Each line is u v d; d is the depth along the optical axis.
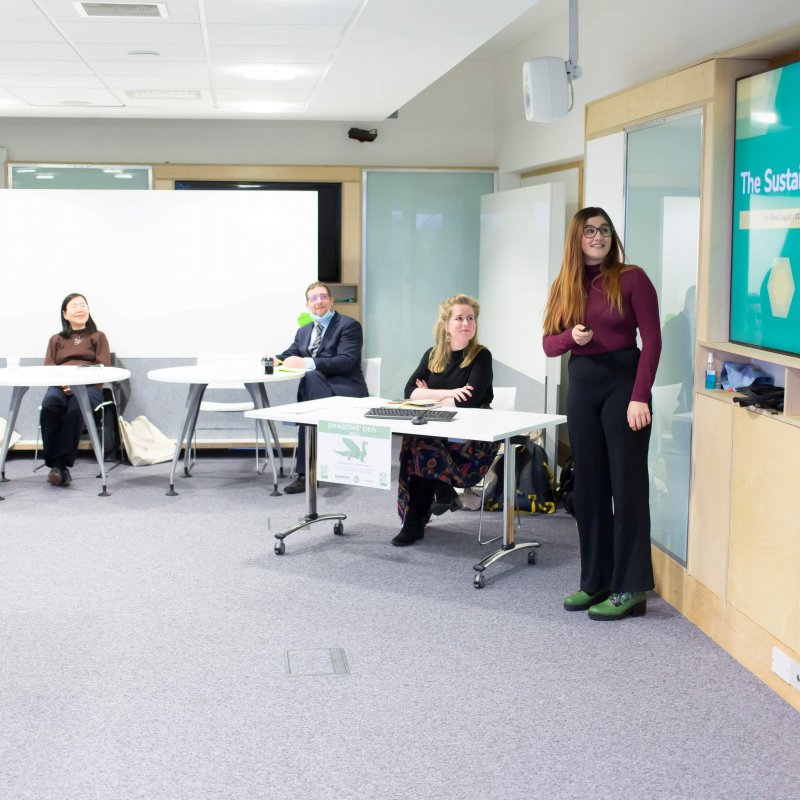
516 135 8.59
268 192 7.88
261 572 4.95
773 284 3.67
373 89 7.14
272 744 3.18
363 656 3.90
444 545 5.42
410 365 9.48
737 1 4.38
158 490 6.71
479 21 4.99
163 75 6.57
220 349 7.96
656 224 4.59
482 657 3.88
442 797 2.87
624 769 3.02
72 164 8.98
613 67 6.07
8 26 5.15
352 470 4.78
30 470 7.35
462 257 9.43
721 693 3.56
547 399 6.80
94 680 3.67
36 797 2.86
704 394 4.09
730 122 3.99
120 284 7.87
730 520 3.88
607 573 4.39
